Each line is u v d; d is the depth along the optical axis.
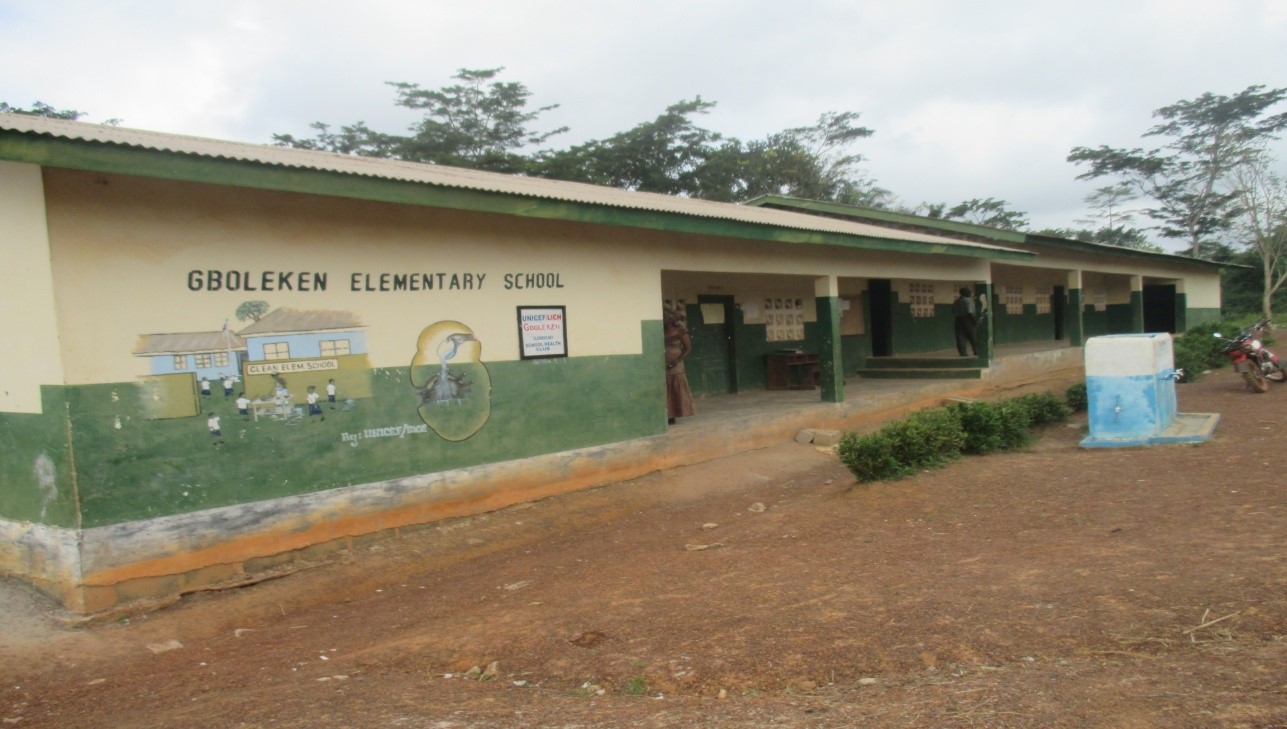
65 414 5.93
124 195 6.24
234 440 6.84
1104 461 8.56
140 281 6.33
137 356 6.30
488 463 8.75
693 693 3.93
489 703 3.96
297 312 7.25
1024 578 4.92
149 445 6.34
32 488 6.26
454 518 8.41
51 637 5.63
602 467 9.93
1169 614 4.12
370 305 7.77
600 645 4.61
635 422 10.38
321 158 8.22
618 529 8.29
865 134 44.12
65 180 5.94
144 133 7.27
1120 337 9.84
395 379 7.94
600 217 9.01
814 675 3.96
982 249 16.61
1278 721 2.96
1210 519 5.94
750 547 6.62
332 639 5.50
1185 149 45.38
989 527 6.46
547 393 9.35
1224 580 4.47
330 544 7.42
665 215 9.77
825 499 8.21
